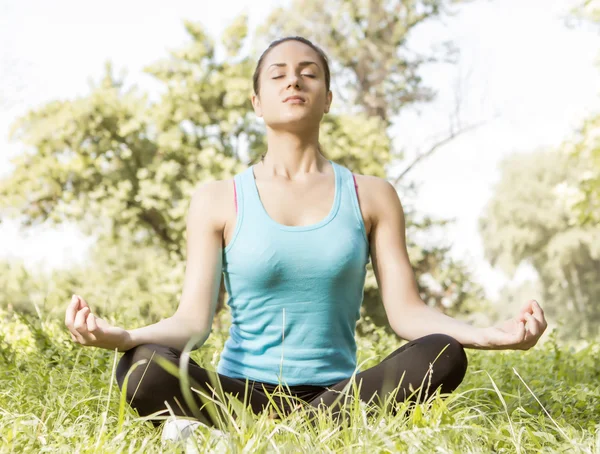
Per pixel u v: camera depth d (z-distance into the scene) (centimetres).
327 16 1983
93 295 1758
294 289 279
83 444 210
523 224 4553
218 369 293
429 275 1827
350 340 292
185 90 1786
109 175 1800
